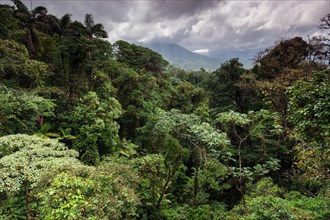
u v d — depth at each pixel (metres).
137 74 21.30
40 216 5.47
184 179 14.38
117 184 5.79
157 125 11.55
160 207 11.41
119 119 19.31
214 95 19.80
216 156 10.84
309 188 10.32
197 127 10.03
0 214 6.17
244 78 17.06
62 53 17.00
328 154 6.40
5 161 6.18
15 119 11.13
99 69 19.81
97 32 21.50
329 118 5.96
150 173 11.29
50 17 20.91
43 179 5.43
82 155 12.13
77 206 4.41
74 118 13.75
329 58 12.59
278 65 16.42
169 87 27.19
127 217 6.12
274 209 6.46
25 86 14.88
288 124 11.73
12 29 16.16
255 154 15.04
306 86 6.95
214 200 13.37
